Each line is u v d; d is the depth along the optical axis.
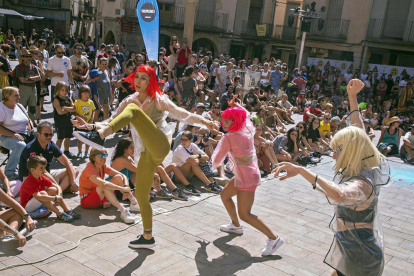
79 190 5.04
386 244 4.81
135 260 3.83
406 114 15.79
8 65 8.72
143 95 3.59
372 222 2.82
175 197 5.64
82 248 3.96
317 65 19.61
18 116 5.92
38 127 4.89
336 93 17.72
